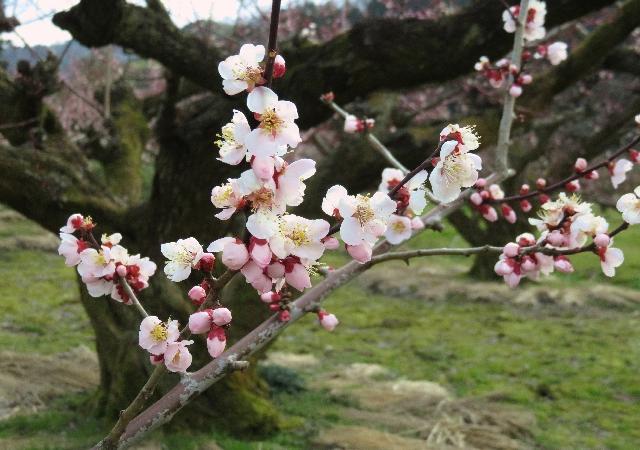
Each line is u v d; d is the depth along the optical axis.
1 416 4.67
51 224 4.57
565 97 10.90
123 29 3.85
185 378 1.49
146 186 10.70
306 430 4.81
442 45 3.80
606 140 8.91
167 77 4.42
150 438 4.42
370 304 9.92
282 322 1.66
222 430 4.64
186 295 4.65
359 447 4.46
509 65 2.56
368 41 3.87
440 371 6.68
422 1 8.62
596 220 1.73
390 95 4.80
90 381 5.62
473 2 3.80
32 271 10.37
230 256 1.18
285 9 7.81
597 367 6.91
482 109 5.36
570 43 8.96
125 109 6.22
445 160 1.35
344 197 1.27
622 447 4.89
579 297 10.07
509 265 1.73
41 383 5.33
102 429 4.47
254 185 1.16
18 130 4.61
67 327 7.55
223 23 7.20
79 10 3.72
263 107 1.14
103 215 4.65
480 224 12.45
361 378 6.30
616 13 4.69
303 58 4.16
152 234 4.67
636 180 13.09
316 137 8.91
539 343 7.86
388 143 4.51
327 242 1.26
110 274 1.51
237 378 4.84
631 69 6.31
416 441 4.63
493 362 7.00
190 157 4.50
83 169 4.79
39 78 4.55
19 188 4.45
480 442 4.71
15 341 6.72
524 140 11.48
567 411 5.67
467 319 9.09
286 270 1.22
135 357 4.55
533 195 2.17
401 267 12.50
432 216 2.16
